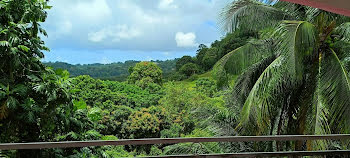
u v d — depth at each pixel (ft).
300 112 28.66
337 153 9.23
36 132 19.48
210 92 52.65
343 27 28.02
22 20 19.48
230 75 33.37
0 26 18.80
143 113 46.93
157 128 46.42
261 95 29.09
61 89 19.20
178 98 49.11
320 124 26.23
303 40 26.58
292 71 26.05
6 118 18.43
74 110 20.77
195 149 32.99
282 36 26.89
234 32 31.53
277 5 31.14
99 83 49.42
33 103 19.11
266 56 31.53
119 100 49.14
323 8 6.50
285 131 32.40
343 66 26.76
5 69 19.17
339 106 25.71
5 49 18.07
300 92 29.91
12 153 18.13
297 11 30.76
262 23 30.53
